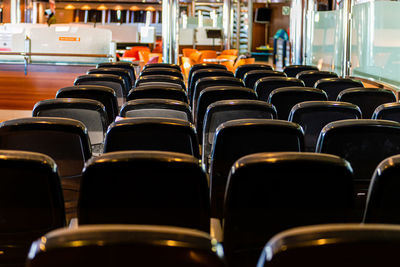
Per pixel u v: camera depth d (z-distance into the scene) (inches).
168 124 107.4
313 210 75.7
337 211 75.5
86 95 179.6
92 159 73.1
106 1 835.4
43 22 815.1
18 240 81.0
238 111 141.8
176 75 299.9
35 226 79.9
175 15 478.6
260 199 74.9
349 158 111.5
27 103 355.9
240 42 1063.6
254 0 1175.0
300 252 42.0
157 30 844.6
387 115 147.6
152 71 300.0
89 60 363.6
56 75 353.7
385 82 293.1
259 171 72.6
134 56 658.2
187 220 76.3
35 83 353.4
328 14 447.8
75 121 106.0
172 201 75.1
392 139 109.0
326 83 236.8
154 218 76.1
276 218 76.4
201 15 928.9
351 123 108.1
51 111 137.9
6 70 350.9
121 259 41.6
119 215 75.6
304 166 72.4
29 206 78.4
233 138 106.0
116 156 72.6
